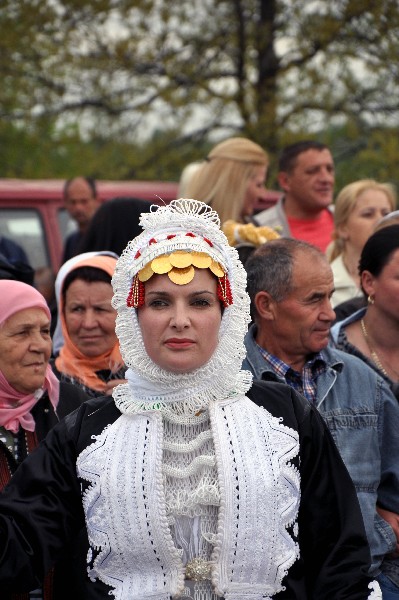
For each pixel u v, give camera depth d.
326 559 4.19
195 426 4.16
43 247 14.48
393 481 5.47
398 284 6.07
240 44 17.72
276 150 17.45
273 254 5.53
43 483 4.14
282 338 5.51
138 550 4.01
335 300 8.06
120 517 4.02
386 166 17.80
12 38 17.44
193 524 4.05
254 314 5.64
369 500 5.30
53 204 14.70
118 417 4.18
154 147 19.03
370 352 6.31
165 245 4.06
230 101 17.62
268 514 4.02
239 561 4.00
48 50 17.61
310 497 4.24
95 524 4.06
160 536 3.99
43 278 10.39
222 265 4.10
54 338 6.68
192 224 4.12
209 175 8.20
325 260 5.54
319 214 9.45
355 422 5.39
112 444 4.11
